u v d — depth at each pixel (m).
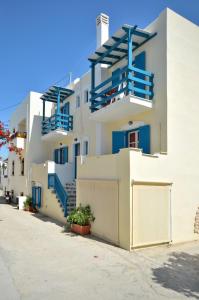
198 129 11.27
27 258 7.88
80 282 6.21
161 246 9.64
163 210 9.84
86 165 11.70
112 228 9.70
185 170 10.67
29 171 20.38
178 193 10.38
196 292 5.86
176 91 10.66
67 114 18.47
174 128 10.45
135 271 7.03
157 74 10.90
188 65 11.23
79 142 16.66
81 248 8.98
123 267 7.29
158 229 9.62
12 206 21.39
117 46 11.81
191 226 10.72
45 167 16.62
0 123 14.38
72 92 18.02
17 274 6.61
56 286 5.95
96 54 12.95
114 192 9.70
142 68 11.64
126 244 8.93
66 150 18.52
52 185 15.39
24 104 22.81
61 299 5.30
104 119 13.16
